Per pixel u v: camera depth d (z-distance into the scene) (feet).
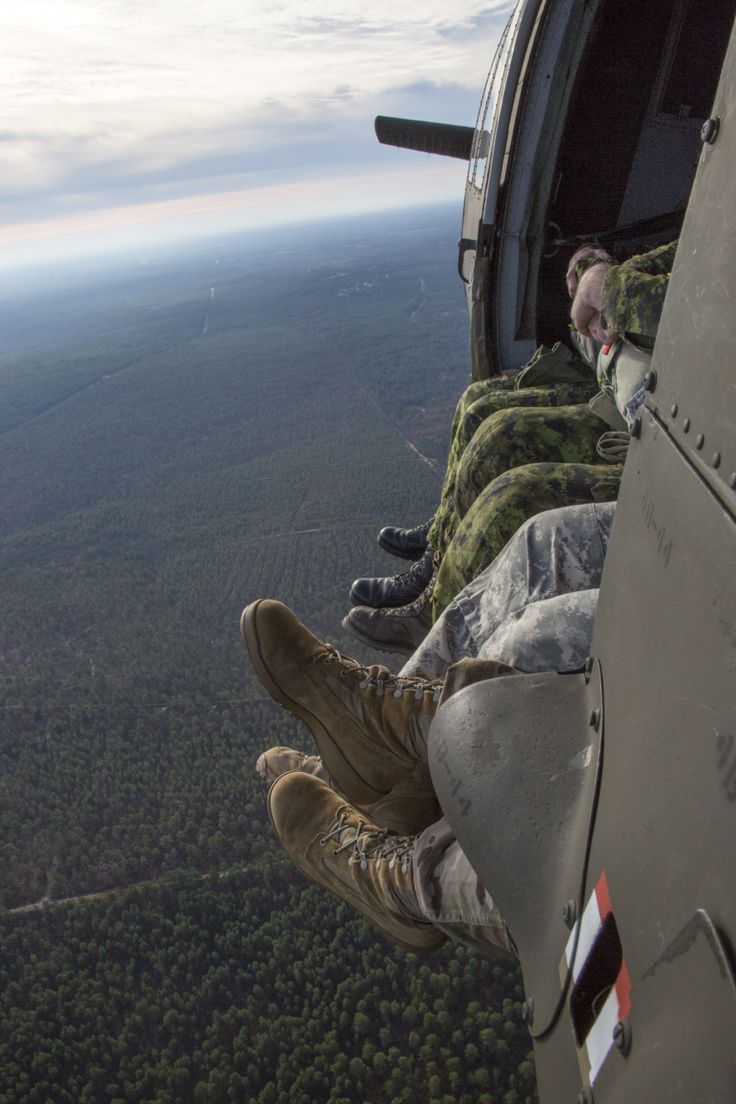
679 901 2.61
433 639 7.17
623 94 13.53
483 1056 248.52
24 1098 251.80
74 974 301.84
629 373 8.53
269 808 7.59
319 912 321.32
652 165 14.26
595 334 9.14
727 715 2.58
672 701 3.02
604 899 3.18
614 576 3.95
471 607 7.06
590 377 12.57
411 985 280.31
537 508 8.26
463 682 5.32
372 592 13.34
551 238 14.38
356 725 6.52
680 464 3.24
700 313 3.14
